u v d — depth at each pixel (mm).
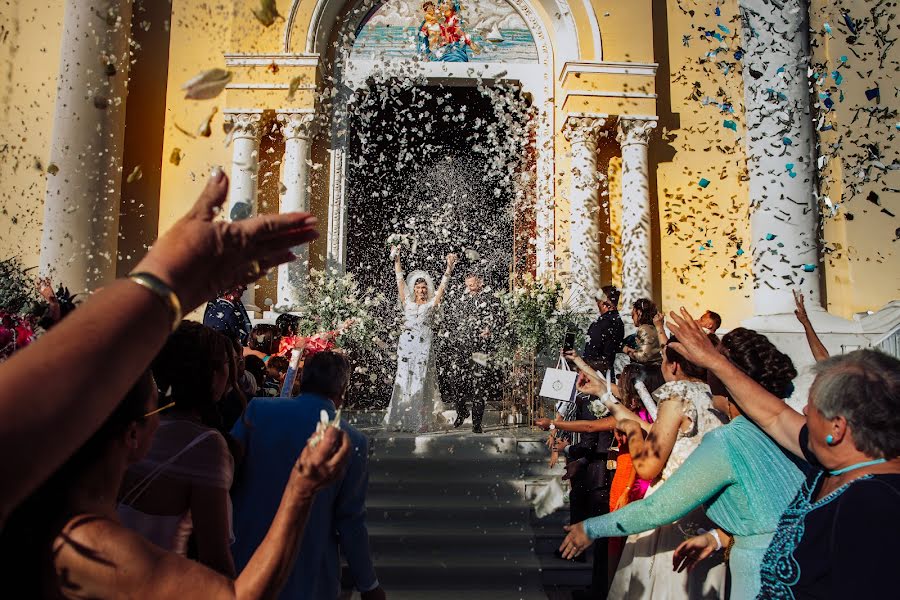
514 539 5836
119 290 792
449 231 12016
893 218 10516
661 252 10867
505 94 11141
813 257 9773
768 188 9961
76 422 729
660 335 5273
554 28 11156
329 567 2598
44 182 10484
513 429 8406
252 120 10000
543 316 8375
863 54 10703
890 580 1436
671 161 11070
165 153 10602
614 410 3266
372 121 12008
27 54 10797
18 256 10242
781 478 2297
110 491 1143
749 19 10273
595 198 10312
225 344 2369
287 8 10375
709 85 11219
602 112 10414
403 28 11125
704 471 2355
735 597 2303
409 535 5805
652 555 3125
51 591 988
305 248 10062
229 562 1963
